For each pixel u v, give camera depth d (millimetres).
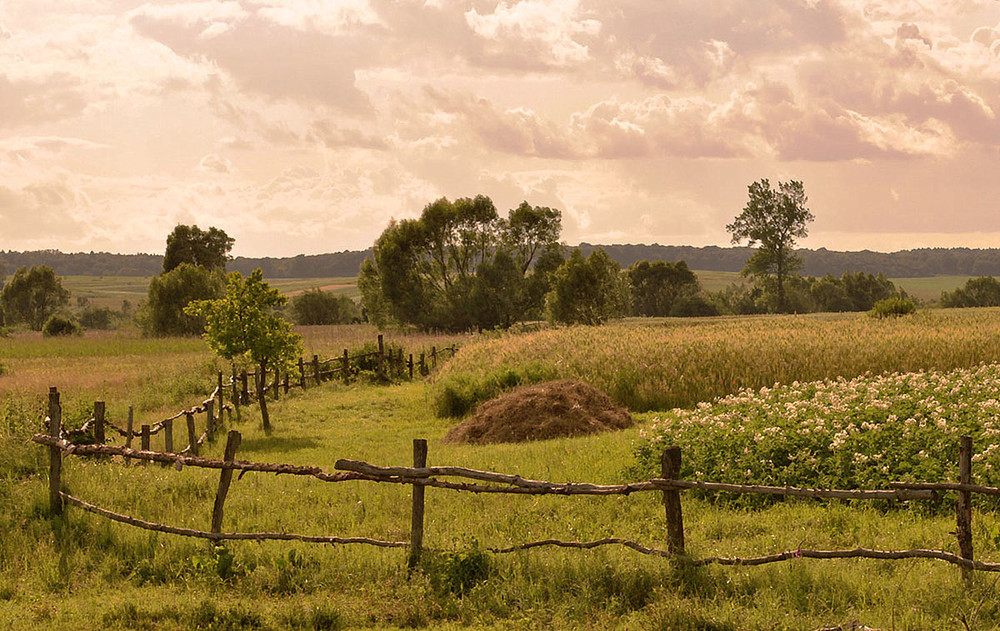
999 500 9266
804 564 7477
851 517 9266
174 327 74062
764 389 16688
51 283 117438
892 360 23719
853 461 10438
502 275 70188
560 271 63281
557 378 23109
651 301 126562
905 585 6977
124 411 22531
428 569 7742
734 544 8469
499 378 23000
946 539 8188
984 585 6797
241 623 6945
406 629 6770
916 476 9617
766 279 114375
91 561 8430
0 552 8680
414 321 71000
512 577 7551
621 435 16312
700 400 21578
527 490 7910
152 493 11062
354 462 8156
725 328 34500
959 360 23922
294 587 7703
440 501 10836
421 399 25531
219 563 7969
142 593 7652
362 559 8062
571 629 6570
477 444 17328
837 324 35906
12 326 107875
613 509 10008
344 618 6918
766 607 6684
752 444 11289
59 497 9727
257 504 10750
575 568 7547
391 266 70438
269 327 20188
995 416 11516
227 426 20234
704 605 6777
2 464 11102
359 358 34000
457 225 72875
